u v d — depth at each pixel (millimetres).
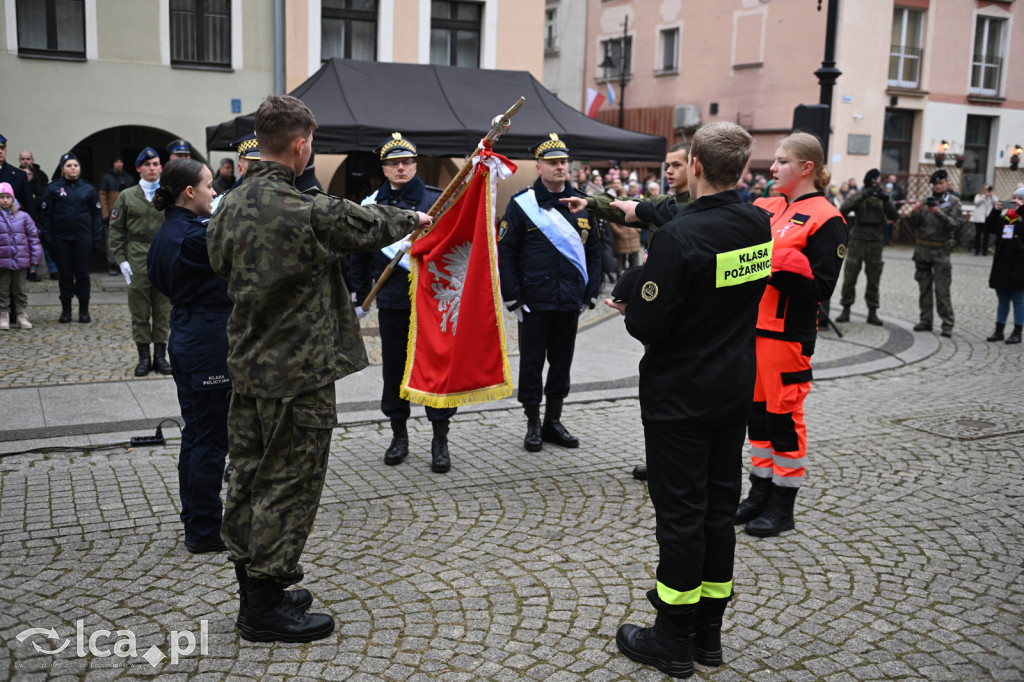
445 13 16500
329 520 4469
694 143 3082
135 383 7137
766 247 3141
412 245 4699
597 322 10695
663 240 2986
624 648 3209
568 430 6238
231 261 3090
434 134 11516
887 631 3416
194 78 14766
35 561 3924
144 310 7414
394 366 5383
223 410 3980
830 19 10133
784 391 4277
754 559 4078
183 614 3479
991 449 5891
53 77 13977
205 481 3973
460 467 5367
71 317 10047
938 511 4719
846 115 24969
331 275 3252
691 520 3041
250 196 3053
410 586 3742
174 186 3869
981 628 3445
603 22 31938
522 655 3201
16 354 8156
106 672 3049
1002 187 27891
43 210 9555
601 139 12320
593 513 4621
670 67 29625
